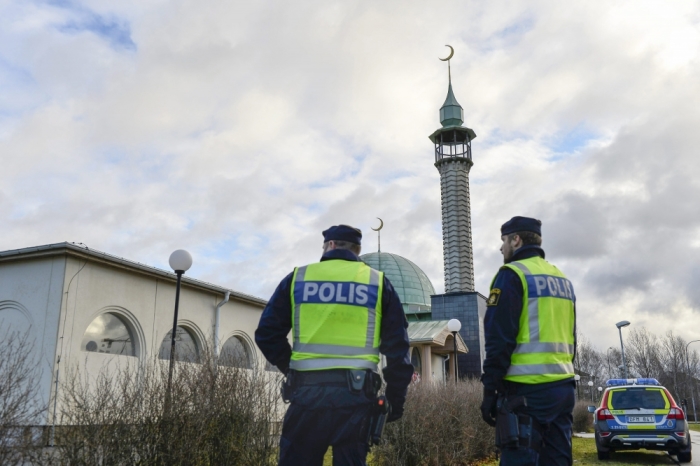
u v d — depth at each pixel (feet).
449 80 175.42
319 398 10.76
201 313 48.39
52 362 34.04
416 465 31.86
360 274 11.85
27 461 17.98
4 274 37.42
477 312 116.47
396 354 11.37
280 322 11.90
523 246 13.67
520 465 11.91
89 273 37.70
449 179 159.12
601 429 43.04
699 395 208.33
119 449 19.20
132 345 41.24
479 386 45.68
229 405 23.02
